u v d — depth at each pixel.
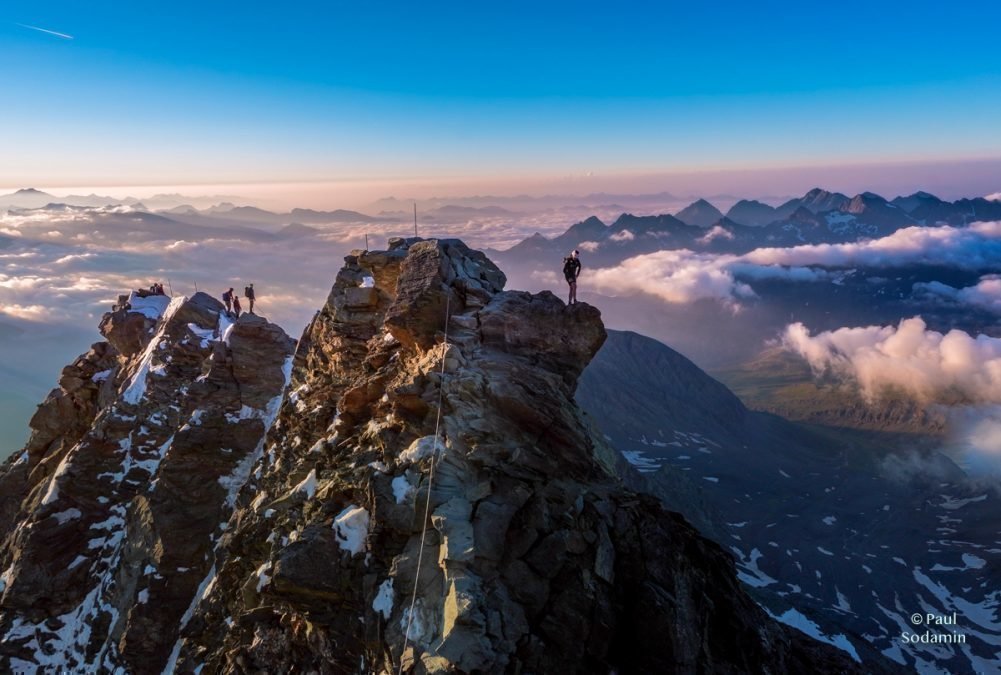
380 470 25.89
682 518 26.58
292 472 32.34
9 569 48.28
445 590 21.59
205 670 28.41
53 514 49.53
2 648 45.25
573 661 20.70
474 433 25.56
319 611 23.73
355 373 35.41
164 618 43.75
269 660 25.09
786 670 26.02
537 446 26.16
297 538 25.41
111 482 51.50
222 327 57.75
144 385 55.00
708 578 24.95
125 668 42.94
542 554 22.44
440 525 22.62
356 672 22.39
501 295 32.72
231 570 32.16
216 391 52.72
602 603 21.61
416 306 31.30
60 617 46.91
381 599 22.53
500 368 28.14
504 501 23.47
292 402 39.75
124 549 47.97
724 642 24.02
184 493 48.28
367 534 24.41
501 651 20.11
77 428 63.81
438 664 19.66
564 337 30.20
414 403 27.08
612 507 24.52
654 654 21.38
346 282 39.50
